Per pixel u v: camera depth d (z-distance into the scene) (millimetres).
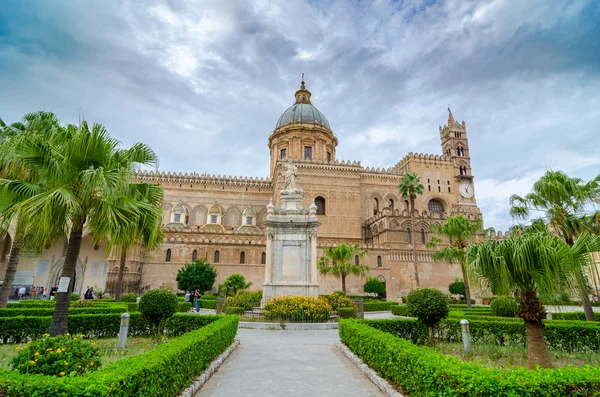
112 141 12469
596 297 43906
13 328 13594
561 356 12469
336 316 20516
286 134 73562
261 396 7656
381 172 72750
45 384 4918
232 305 22203
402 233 59188
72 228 12250
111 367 6086
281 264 22531
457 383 5805
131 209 12500
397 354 7832
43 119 19562
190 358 8156
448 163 77375
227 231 63188
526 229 19531
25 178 12766
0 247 44625
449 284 52625
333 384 8555
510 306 19516
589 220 19047
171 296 14633
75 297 37375
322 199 67562
